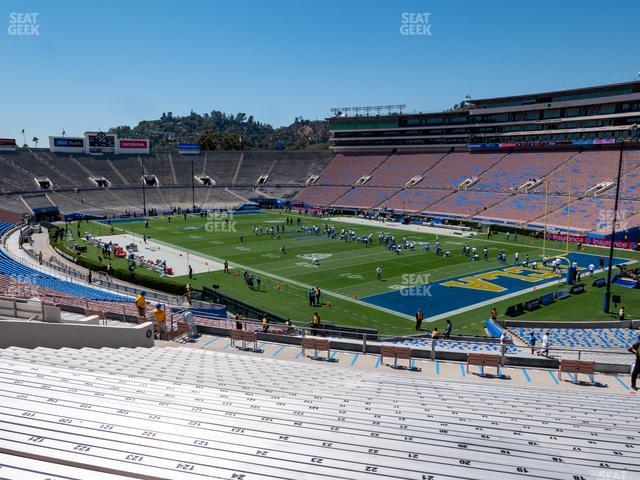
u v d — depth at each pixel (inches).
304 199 4094.5
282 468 254.8
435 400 477.7
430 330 1229.1
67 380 402.9
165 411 337.7
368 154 4490.7
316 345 732.0
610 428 391.5
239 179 4483.3
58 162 3858.3
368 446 304.2
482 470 270.8
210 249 2281.0
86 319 727.1
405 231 2834.6
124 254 2075.5
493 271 1840.6
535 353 871.1
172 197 4010.8
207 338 815.1
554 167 3248.0
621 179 2819.9
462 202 3284.9
